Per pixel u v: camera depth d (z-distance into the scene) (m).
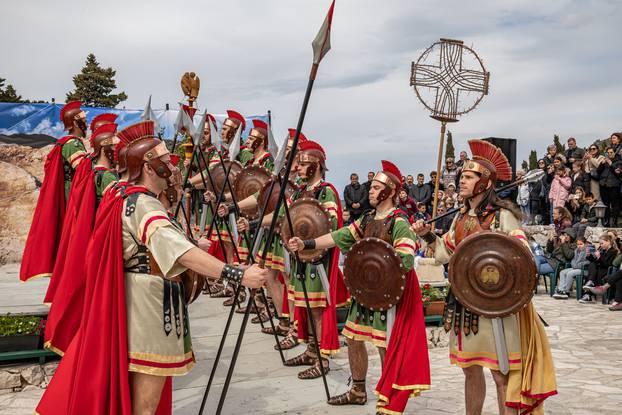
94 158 5.32
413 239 4.06
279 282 6.29
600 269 12.30
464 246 3.54
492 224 3.70
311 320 4.57
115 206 2.83
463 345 3.59
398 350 3.97
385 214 4.23
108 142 5.22
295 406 4.32
